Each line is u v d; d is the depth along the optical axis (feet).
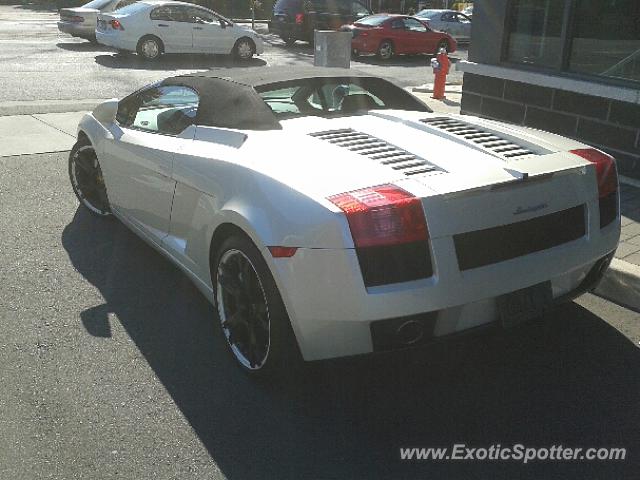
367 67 53.47
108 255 14.88
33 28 71.41
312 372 10.34
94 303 12.62
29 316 12.03
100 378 10.15
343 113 12.42
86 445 8.62
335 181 8.79
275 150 10.02
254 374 9.98
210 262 10.73
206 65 49.57
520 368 10.48
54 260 14.52
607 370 10.43
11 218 16.99
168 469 8.21
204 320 12.08
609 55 20.83
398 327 8.39
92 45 57.47
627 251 14.12
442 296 8.36
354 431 8.98
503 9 24.47
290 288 8.66
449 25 75.92
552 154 9.97
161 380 10.14
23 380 10.03
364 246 8.08
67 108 30.35
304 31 64.54
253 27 86.53
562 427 9.07
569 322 11.91
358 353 8.61
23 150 23.34
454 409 9.46
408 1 122.11
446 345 11.12
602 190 9.97
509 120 25.07
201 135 11.61
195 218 11.07
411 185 8.48
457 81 44.52
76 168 16.85
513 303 9.07
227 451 8.57
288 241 8.60
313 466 8.31
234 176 9.96
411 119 11.56
